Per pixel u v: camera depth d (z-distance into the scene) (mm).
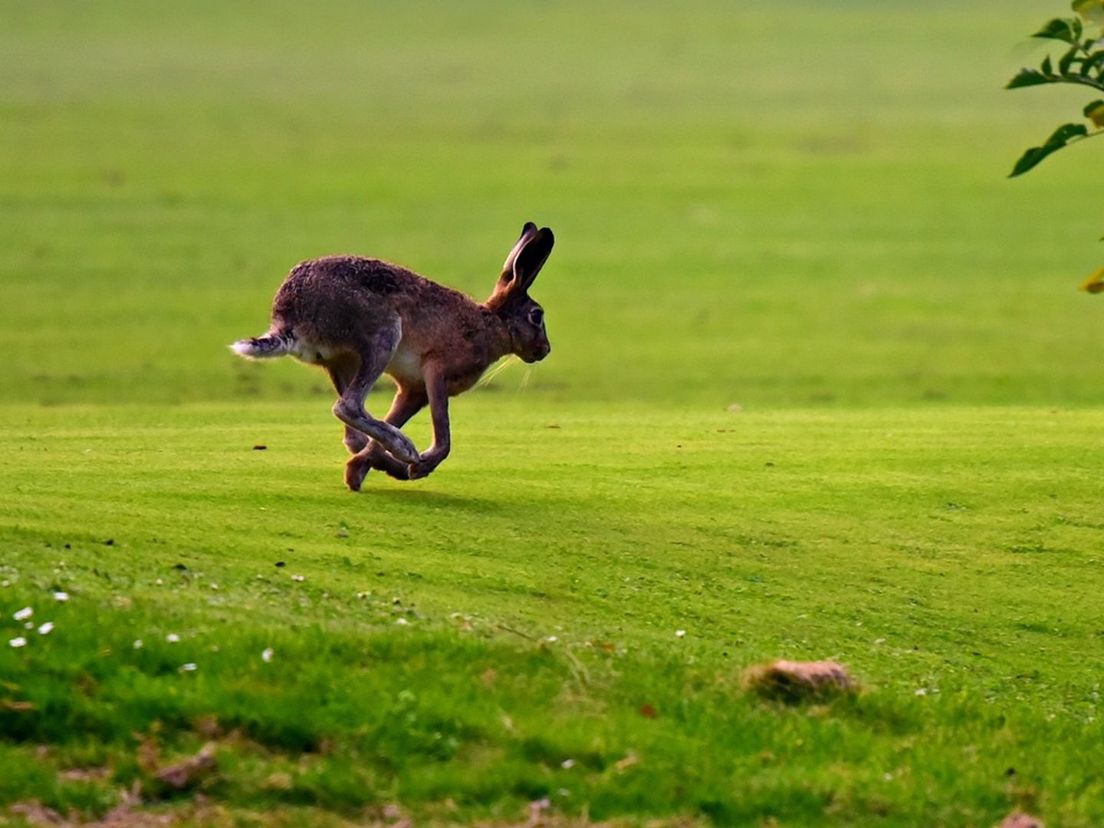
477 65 127500
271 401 42938
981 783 17609
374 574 20922
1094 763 18422
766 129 103125
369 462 24422
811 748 18000
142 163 86625
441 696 17844
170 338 52375
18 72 116438
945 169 91125
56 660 17641
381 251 68125
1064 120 107688
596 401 44844
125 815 16234
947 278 66875
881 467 27562
